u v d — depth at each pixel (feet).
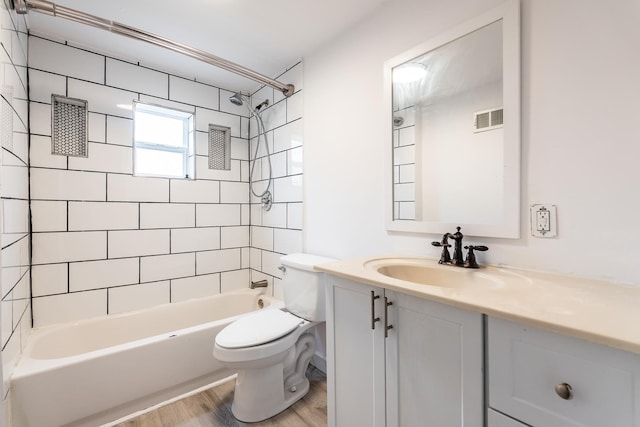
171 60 6.64
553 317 2.05
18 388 4.00
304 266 5.43
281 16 5.24
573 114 3.09
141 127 7.02
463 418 2.56
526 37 3.40
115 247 6.39
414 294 2.80
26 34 5.29
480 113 3.83
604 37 2.91
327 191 5.95
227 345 4.56
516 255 3.53
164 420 4.80
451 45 4.11
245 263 8.36
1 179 3.58
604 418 1.86
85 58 6.02
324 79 6.04
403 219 4.67
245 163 8.35
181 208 7.28
